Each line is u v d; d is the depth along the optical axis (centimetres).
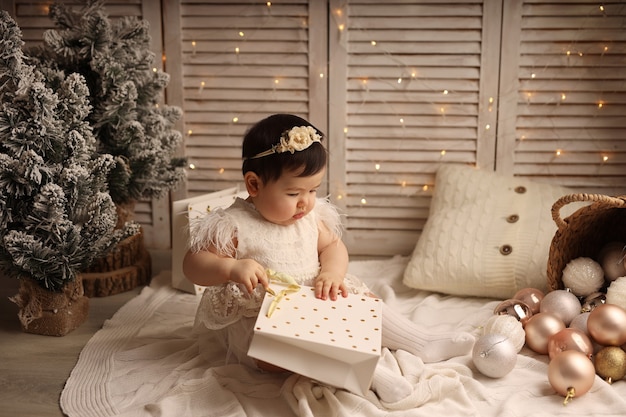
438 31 222
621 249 185
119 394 153
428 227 215
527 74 224
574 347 156
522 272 198
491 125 229
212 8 225
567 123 227
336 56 226
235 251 165
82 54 193
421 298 206
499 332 165
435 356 167
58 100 168
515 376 158
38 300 181
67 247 173
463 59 224
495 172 229
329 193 239
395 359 163
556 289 184
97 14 193
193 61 229
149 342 179
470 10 219
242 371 158
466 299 204
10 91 168
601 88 223
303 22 224
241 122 235
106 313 198
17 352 174
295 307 149
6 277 223
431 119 230
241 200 171
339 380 138
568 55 221
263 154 157
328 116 232
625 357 155
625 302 168
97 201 175
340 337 139
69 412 146
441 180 226
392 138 233
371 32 224
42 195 164
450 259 203
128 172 195
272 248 164
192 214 206
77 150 171
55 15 198
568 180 233
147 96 206
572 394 146
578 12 217
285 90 231
